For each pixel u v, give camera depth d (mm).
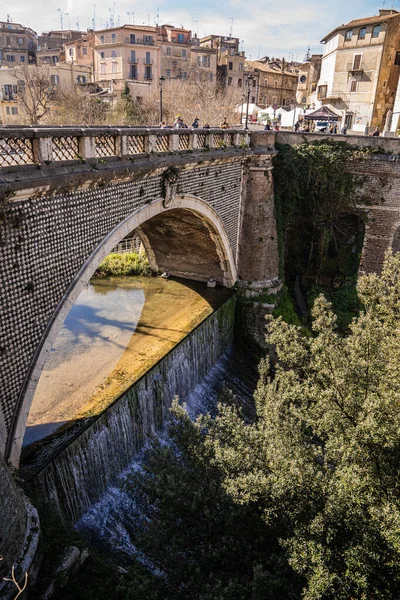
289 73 74625
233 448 10242
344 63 43500
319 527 8383
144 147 14391
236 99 51969
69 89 48281
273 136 23406
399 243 25344
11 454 10742
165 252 24672
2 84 52062
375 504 8906
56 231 11172
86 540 11484
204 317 20094
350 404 10367
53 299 11508
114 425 13688
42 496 10836
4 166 9461
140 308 21391
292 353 12164
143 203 14727
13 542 8234
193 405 18375
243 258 23859
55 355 16969
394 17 39562
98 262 12836
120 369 15602
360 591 8188
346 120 43531
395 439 9328
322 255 25875
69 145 11234
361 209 24719
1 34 73062
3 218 9680
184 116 44125
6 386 10594
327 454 10344
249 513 9594
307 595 7688
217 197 20234
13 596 7945
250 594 8445
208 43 75000
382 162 23688
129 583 9406
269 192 23516
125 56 59844
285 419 11062
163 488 9672
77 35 82312
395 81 41906
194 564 9320
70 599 9133
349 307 25594
